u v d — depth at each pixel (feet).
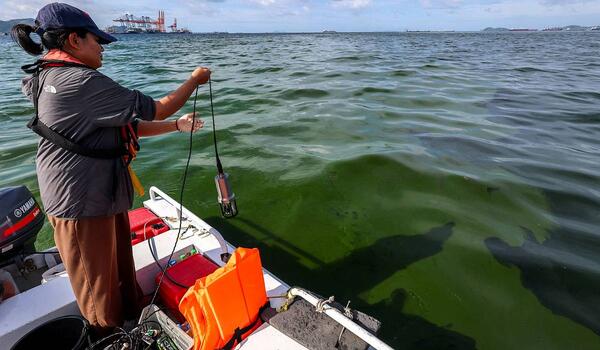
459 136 23.13
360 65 60.80
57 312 7.51
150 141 22.67
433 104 31.81
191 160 19.85
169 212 11.42
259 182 17.25
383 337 9.40
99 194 6.14
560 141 22.80
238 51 101.71
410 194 15.99
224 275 6.27
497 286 10.92
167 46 134.31
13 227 8.61
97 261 6.48
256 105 31.50
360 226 13.96
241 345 6.53
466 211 14.67
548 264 11.73
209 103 32.63
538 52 101.40
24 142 23.31
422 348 9.11
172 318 7.80
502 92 37.78
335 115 27.68
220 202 8.67
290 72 51.75
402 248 12.67
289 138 22.91
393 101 32.63
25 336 6.43
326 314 6.74
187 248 9.55
